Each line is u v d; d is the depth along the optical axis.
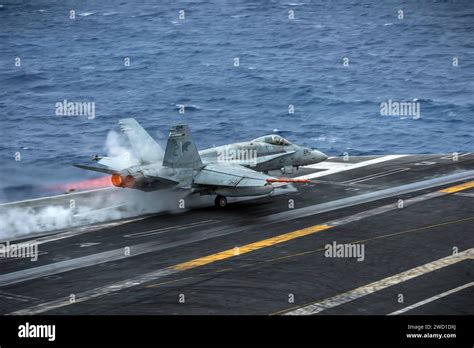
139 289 137.50
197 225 178.62
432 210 187.12
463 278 142.62
